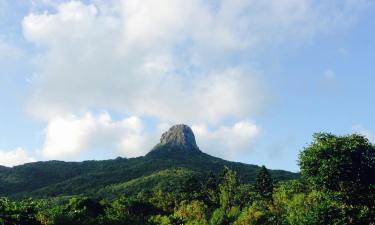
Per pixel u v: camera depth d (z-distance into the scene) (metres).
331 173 46.75
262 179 108.06
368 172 47.16
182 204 104.69
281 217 71.44
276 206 78.19
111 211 85.25
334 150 47.62
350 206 45.50
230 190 104.56
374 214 45.12
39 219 59.88
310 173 49.94
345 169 46.22
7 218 49.38
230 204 100.00
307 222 47.19
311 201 54.81
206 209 99.25
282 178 171.50
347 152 47.19
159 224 87.31
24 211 53.47
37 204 68.06
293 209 60.53
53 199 152.62
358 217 44.38
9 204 55.34
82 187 195.00
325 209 45.50
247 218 78.81
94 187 193.88
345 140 48.84
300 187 62.56
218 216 88.06
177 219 89.75
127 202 97.62
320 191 49.50
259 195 104.31
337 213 45.12
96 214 80.81
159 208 107.25
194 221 91.62
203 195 114.81
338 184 47.62
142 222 84.50
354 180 46.81
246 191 107.50
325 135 50.75
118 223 77.69
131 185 175.75
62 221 65.00
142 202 100.62
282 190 79.62
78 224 68.25
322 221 45.38
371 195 46.38
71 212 71.75
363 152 47.81
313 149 49.06
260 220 77.75
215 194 110.94
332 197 47.03
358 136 49.41
